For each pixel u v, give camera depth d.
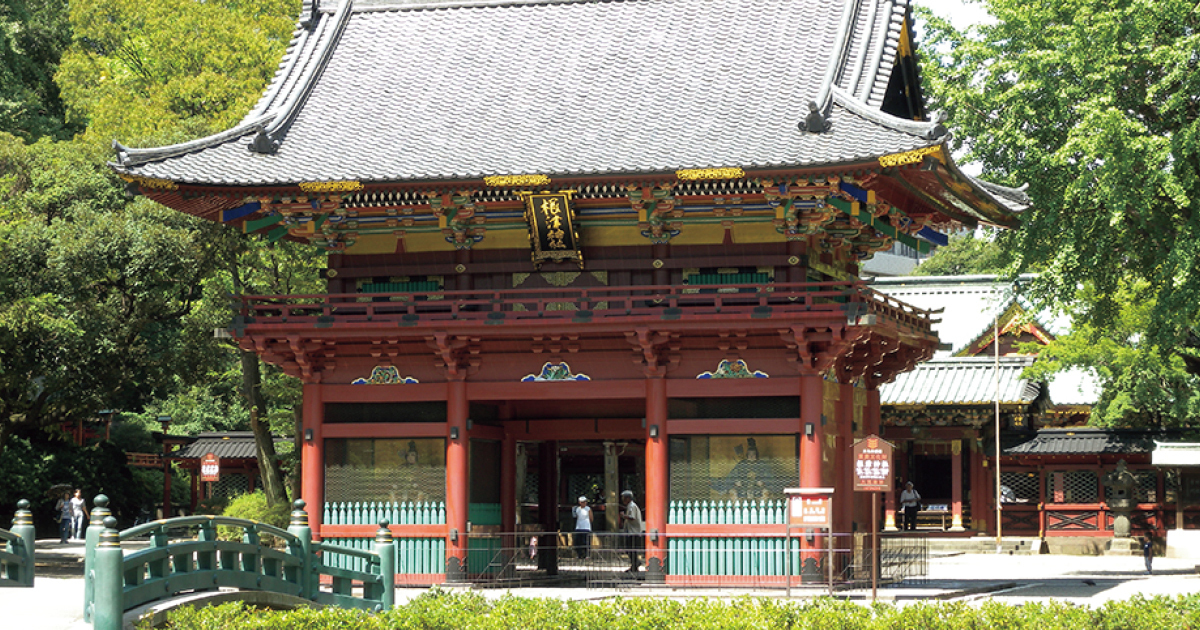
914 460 64.69
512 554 36.25
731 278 33.41
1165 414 55.91
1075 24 37.91
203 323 45.28
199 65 67.44
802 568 31.39
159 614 20.23
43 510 62.81
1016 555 53.34
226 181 32.69
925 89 42.34
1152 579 38.31
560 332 32.28
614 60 37.28
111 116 64.88
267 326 33.66
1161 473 53.44
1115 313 43.44
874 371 37.50
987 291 67.44
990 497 56.97
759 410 32.47
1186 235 37.25
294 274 49.97
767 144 31.73
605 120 34.47
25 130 71.88
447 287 34.91
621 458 54.38
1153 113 40.41
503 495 36.75
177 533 61.78
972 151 41.53
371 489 34.16
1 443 42.84
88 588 21.38
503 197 33.12
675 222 33.41
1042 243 40.75
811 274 33.53
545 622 20.20
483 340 33.47
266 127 35.31
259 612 20.03
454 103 36.44
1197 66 37.72
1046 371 52.12
